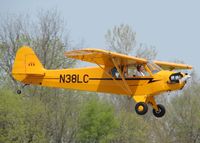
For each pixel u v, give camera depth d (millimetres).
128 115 153500
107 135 148125
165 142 160500
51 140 142125
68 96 143875
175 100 162375
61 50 146125
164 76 69438
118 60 71188
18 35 145500
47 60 144500
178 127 160375
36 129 128750
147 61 70938
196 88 160375
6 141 124250
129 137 151500
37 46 145500
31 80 79625
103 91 73312
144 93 70438
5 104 124875
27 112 128250
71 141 147625
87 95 154250
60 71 77188
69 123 143125
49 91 142875
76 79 75500
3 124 126500
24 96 141000
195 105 159375
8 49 144250
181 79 68812
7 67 143625
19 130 123938
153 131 163875
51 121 140625
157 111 71812
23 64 80062
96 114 148125
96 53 69375
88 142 148875
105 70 72812
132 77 71188
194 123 159125
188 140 159250
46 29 146500
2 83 141875
